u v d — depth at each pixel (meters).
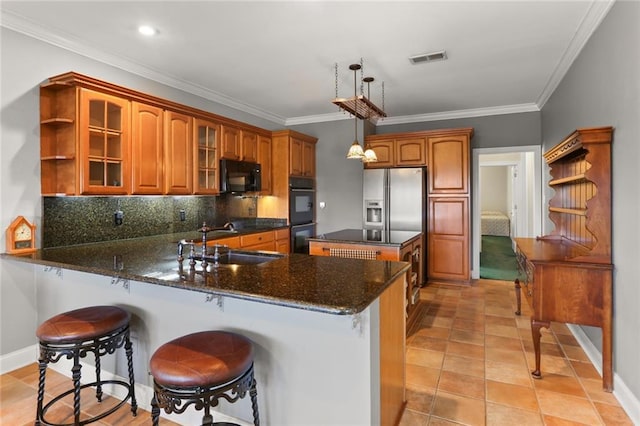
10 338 2.57
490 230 10.22
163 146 3.29
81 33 2.72
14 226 2.50
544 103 4.50
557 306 2.35
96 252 2.56
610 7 2.26
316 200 5.63
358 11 2.43
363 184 5.15
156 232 3.65
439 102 4.69
